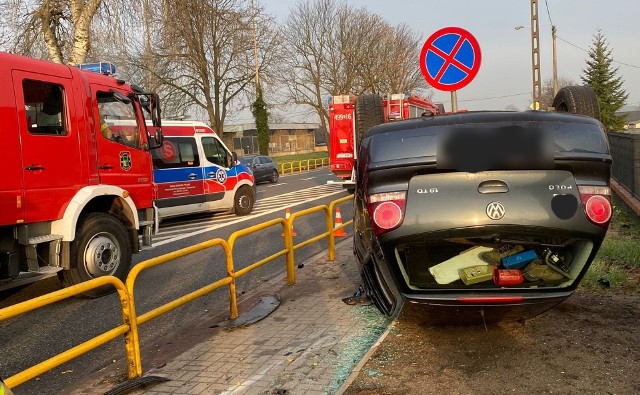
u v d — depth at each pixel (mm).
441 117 3977
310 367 4031
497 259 3846
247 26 31375
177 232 12672
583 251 3717
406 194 3682
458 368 3775
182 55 30734
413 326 4605
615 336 4203
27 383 4383
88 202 7195
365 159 3988
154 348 4895
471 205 3590
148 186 8312
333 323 5062
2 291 7664
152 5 17641
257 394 3643
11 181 6148
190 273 8297
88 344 3625
